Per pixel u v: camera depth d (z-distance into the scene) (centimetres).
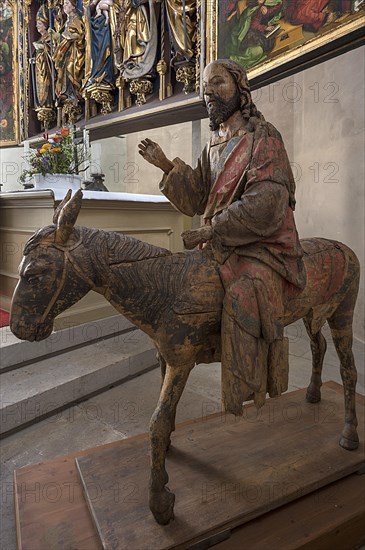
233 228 132
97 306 362
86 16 446
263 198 128
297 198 516
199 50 340
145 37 395
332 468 168
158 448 133
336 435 192
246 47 284
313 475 163
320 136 457
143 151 149
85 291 129
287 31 252
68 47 474
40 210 331
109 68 445
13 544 165
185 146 649
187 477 162
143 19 397
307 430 197
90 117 471
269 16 265
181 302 133
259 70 271
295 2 246
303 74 491
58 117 511
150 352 341
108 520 140
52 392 262
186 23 348
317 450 180
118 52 424
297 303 155
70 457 186
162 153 150
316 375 221
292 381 316
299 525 146
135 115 409
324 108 447
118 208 360
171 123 430
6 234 374
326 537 145
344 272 172
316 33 233
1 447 232
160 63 384
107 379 302
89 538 138
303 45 239
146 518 141
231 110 145
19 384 266
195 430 197
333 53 239
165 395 136
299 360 362
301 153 503
